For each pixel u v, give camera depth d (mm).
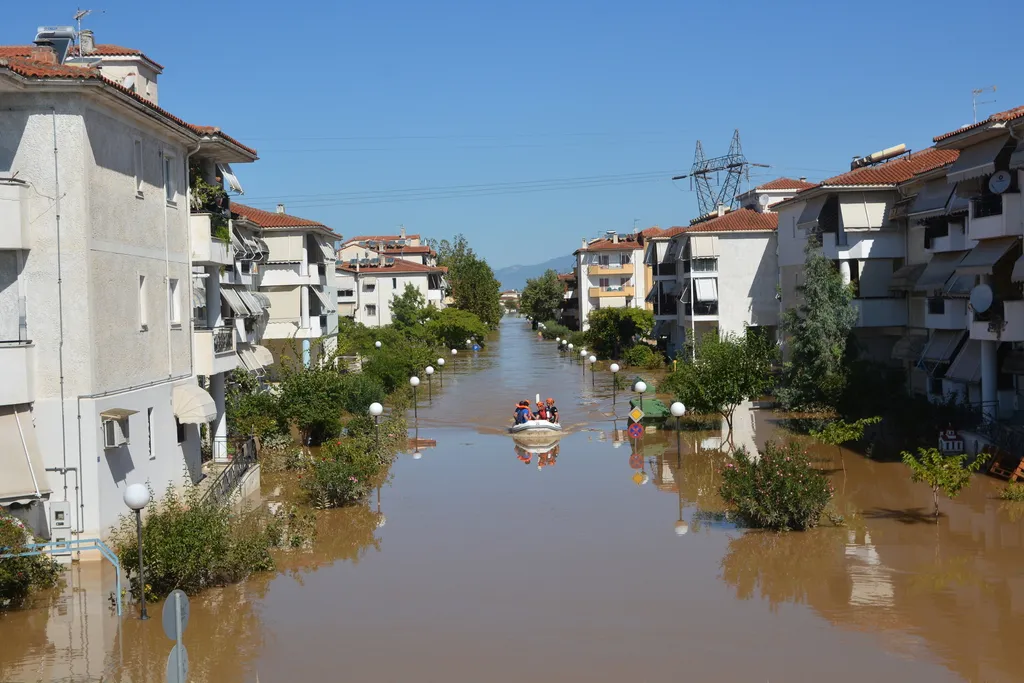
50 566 18875
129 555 18344
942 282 36000
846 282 42125
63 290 20453
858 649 15359
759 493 23312
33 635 16484
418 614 17562
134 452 22922
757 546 21875
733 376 36344
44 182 20406
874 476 29391
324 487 27062
